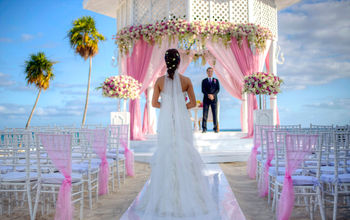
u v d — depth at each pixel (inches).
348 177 113.6
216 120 340.8
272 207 130.6
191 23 304.2
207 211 118.6
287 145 112.4
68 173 113.2
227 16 325.1
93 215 126.7
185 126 126.3
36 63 708.7
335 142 112.4
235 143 312.2
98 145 158.2
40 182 116.3
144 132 361.4
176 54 128.8
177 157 122.0
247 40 322.3
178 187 118.6
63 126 197.3
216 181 188.5
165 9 323.9
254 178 202.7
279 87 281.4
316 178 115.4
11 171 138.0
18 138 144.6
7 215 127.6
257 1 343.3
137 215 120.2
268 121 281.6
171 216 114.2
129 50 336.2
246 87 284.2
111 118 281.4
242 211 131.7
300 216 124.7
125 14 360.2
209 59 389.7
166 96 128.0
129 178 210.1
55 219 111.0
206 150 299.4
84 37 731.4
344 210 132.1
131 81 280.4
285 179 113.6
